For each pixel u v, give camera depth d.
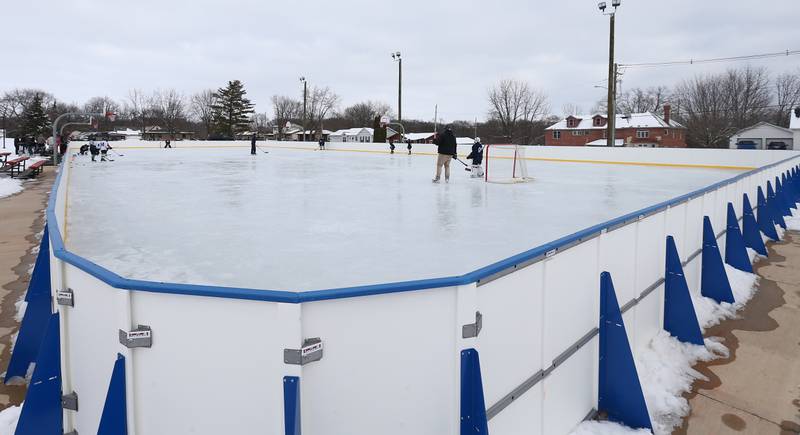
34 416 3.26
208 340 2.52
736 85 60.81
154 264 4.36
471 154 14.05
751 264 8.60
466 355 2.68
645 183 12.80
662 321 5.53
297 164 20.39
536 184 12.50
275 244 5.21
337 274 4.07
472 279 2.64
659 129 57.09
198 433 2.60
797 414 4.14
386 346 2.57
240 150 36.25
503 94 70.12
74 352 3.26
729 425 3.98
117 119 84.75
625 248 4.49
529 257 3.09
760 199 11.00
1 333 5.35
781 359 5.11
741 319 6.21
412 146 30.05
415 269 4.25
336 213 7.44
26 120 63.84
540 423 3.44
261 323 2.44
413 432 2.67
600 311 4.08
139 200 8.88
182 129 84.19
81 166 18.62
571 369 3.75
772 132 51.53
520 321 3.14
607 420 4.06
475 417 2.69
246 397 2.50
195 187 11.19
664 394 4.35
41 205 15.22
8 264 8.13
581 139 61.34
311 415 2.48
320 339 2.46
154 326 2.58
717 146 57.91
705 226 6.87
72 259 3.09
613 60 24.31
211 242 5.30
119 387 2.61
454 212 7.59
